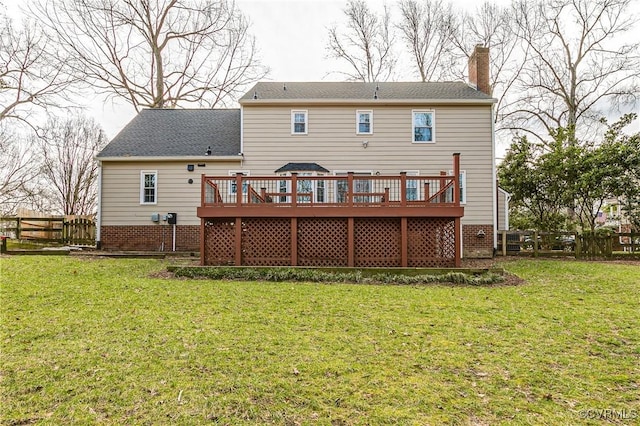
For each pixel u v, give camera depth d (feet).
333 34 80.48
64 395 9.54
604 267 34.60
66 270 29.73
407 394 9.77
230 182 45.75
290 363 11.68
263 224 31.68
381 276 27.89
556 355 12.57
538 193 51.19
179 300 20.16
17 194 70.38
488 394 9.84
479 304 19.86
